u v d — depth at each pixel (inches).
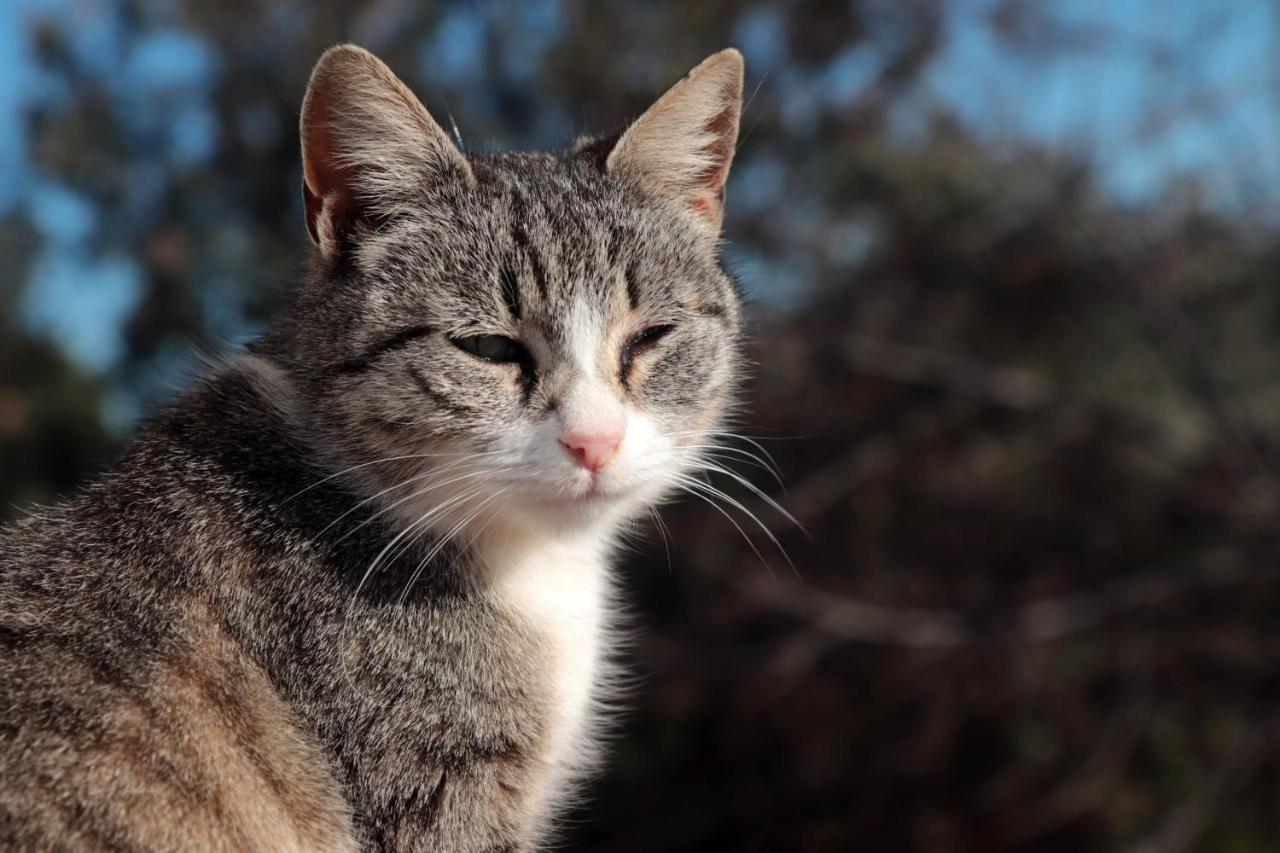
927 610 54.3
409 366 29.5
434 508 29.5
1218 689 53.6
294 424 29.8
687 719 60.2
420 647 29.1
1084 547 56.4
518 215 30.1
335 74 29.7
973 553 57.6
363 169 30.0
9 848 27.5
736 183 71.3
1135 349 63.1
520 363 29.8
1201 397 55.3
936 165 65.0
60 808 27.7
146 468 29.5
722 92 31.5
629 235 30.5
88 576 28.8
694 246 31.2
